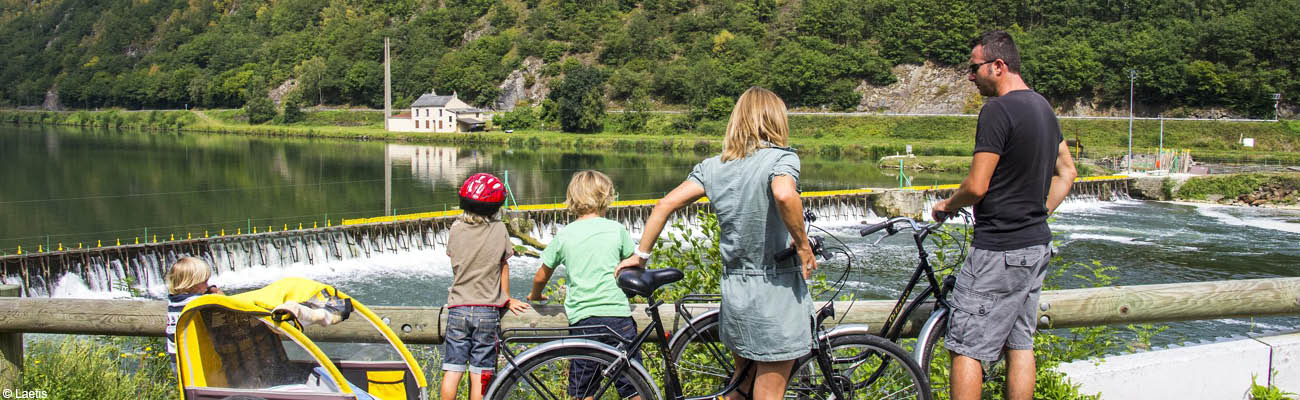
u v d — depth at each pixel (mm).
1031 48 135750
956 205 4895
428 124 149625
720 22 177875
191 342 4488
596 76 141125
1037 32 145875
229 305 4473
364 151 108375
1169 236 44531
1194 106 121125
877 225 5328
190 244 33531
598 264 5203
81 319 5770
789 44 155500
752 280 4520
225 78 189125
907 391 5168
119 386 6551
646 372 4840
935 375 6000
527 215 43875
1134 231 46312
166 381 7230
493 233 5367
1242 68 118375
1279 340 6203
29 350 6566
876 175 81438
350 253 37938
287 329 4465
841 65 145875
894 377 5160
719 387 5336
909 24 148750
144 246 32375
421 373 4969
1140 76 122750
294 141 130500
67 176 69688
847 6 163625
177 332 4469
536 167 86125
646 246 4684
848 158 105125
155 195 57062
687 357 5695
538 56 181250
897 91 143000
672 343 5152
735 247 4539
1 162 82000
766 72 149375
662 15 188750
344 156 97938
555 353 4770
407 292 31891
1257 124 105000
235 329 4660
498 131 145000
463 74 177125
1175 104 122562
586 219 5414
